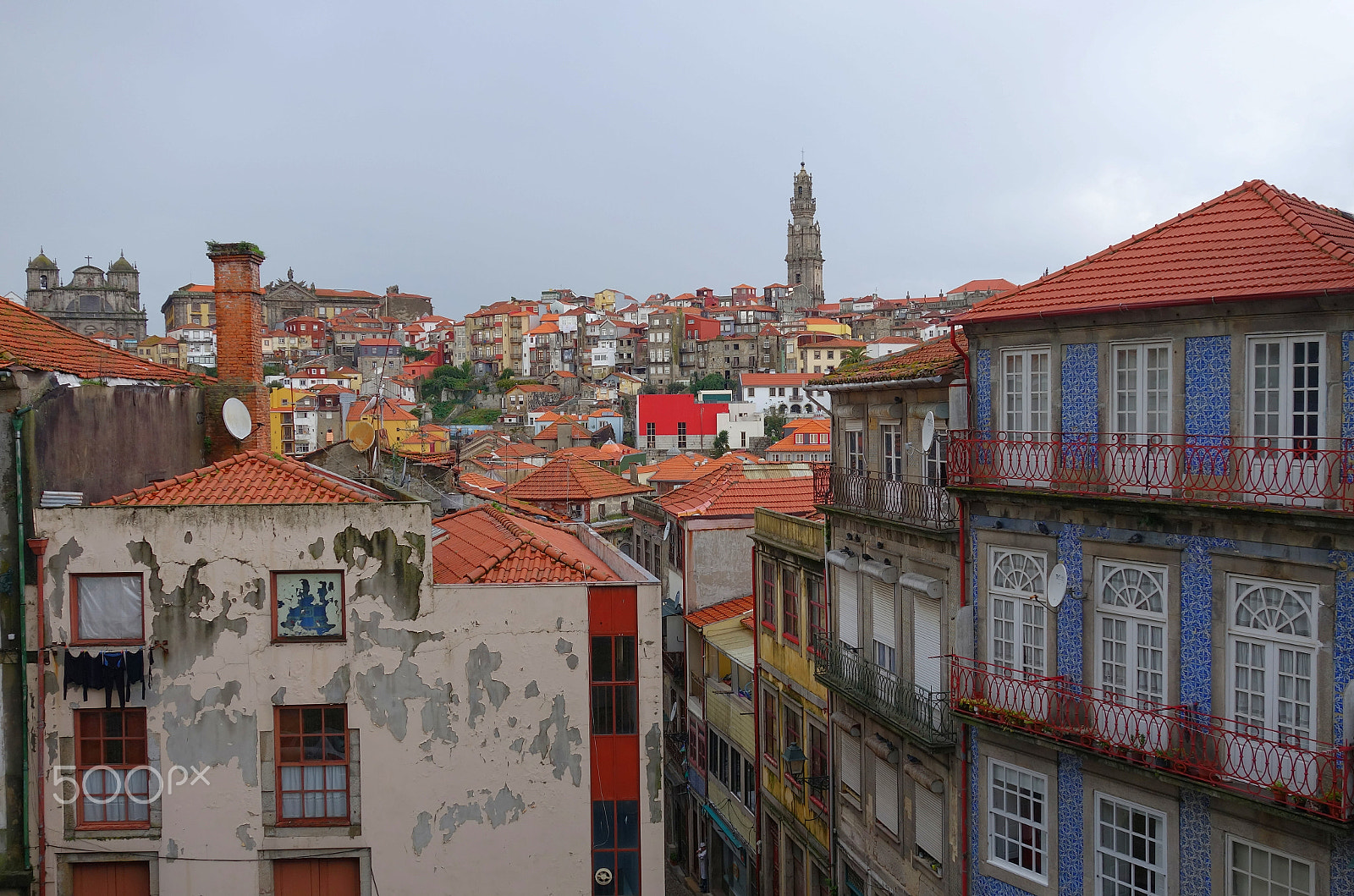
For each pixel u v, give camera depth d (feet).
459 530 83.56
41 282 646.33
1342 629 44.55
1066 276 58.80
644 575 62.23
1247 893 48.96
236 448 79.05
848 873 82.28
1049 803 58.65
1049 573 57.93
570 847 60.13
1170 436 51.80
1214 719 49.39
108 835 58.29
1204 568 50.06
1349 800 43.70
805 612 88.48
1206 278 50.90
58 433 60.70
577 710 60.29
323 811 59.62
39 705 57.72
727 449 429.79
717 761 109.50
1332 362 45.52
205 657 58.75
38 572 57.72
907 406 72.49
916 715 68.69
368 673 59.36
